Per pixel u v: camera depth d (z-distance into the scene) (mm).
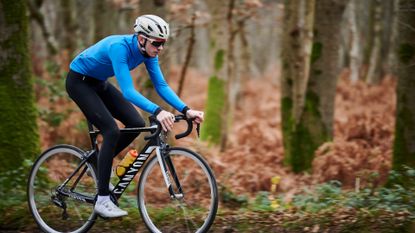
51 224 7266
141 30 6211
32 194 7355
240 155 14211
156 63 6594
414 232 6531
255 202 8836
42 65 20141
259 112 23734
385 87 22594
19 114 8781
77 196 6977
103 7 15969
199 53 42625
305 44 13883
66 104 14242
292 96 13109
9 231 7457
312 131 12188
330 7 11648
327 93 12070
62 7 18828
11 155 8664
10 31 8703
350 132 13367
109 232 7254
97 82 6641
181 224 7223
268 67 40062
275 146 15312
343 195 8305
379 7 23172
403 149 8227
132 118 6711
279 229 7160
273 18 23125
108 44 6402
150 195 8219
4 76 8734
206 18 19281
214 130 16500
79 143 12992
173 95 6438
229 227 7191
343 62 30391
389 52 24172
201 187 8992
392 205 7203
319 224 7109
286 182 11312
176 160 9227
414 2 8023
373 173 9797
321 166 11141
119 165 6715
